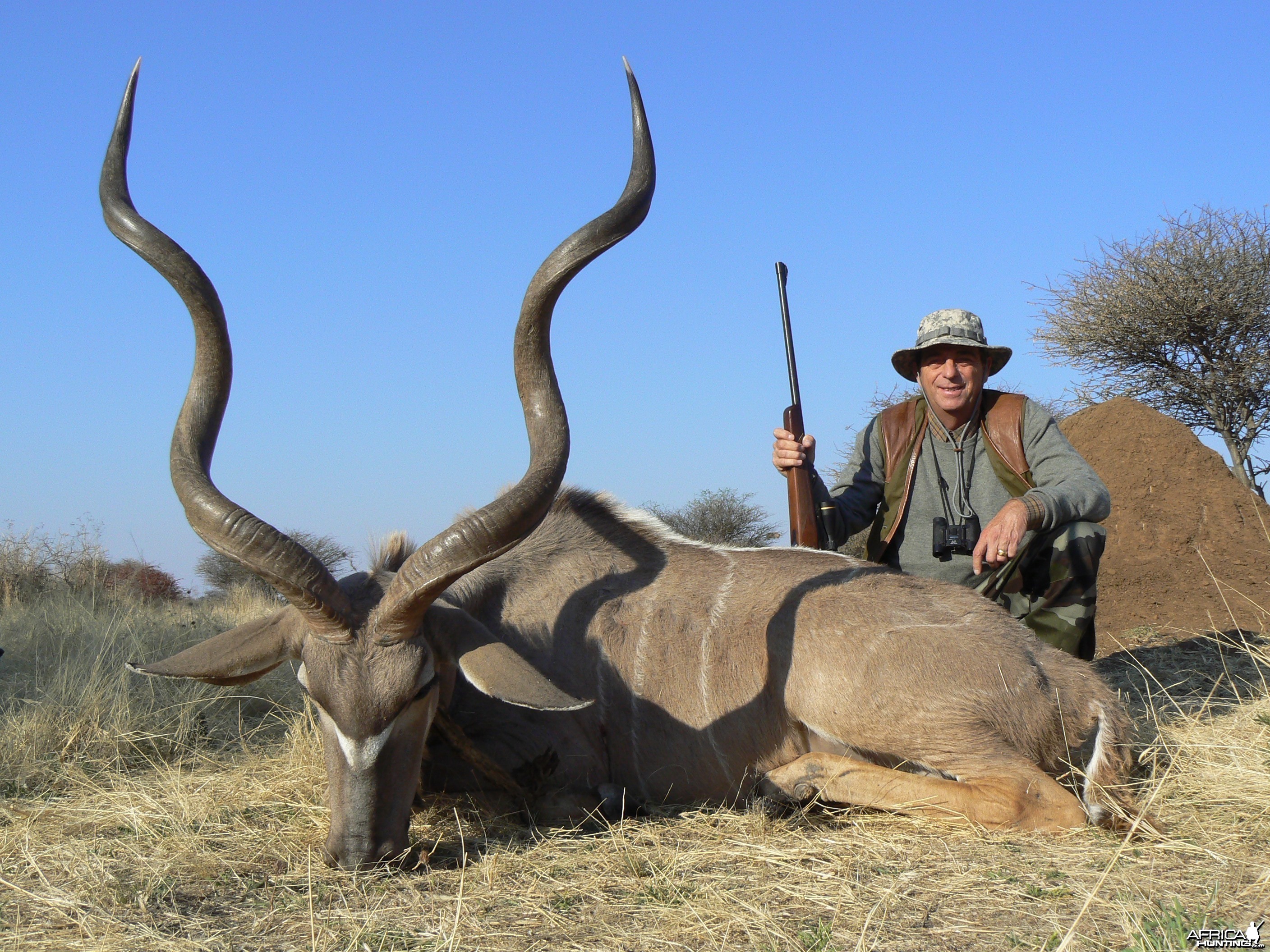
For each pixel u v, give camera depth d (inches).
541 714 164.7
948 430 215.5
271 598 494.0
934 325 213.0
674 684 169.5
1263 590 297.7
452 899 126.2
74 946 114.3
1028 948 107.1
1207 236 628.4
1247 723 187.6
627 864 135.5
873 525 225.5
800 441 204.7
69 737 196.9
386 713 134.3
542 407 148.9
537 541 180.5
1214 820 146.1
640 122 157.6
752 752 168.6
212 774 187.6
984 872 129.3
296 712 225.8
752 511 780.0
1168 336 632.4
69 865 139.2
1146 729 192.9
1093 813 150.5
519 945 112.2
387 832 135.3
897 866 132.6
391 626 135.3
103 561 550.0
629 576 178.4
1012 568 202.7
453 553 133.0
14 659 274.1
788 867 133.3
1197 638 269.6
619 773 170.4
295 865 138.3
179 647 281.7
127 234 148.9
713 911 118.6
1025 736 160.1
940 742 158.6
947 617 166.9
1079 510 191.8
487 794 160.1
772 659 168.1
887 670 161.3
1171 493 328.8
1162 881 124.3
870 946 108.5
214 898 128.6
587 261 149.6
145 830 153.0
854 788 155.6
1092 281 658.2
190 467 140.8
